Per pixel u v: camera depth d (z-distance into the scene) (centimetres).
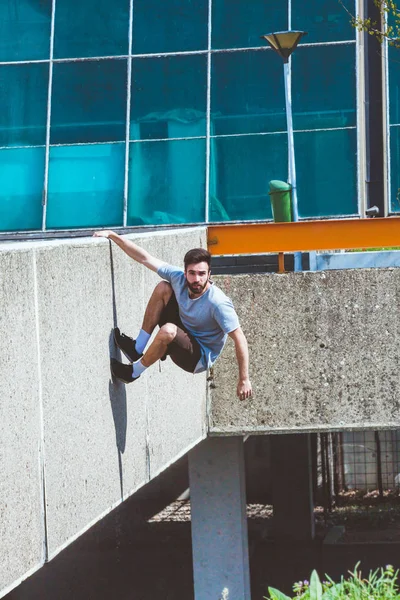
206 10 2588
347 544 2408
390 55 2564
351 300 1353
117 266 975
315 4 2559
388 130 2575
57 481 771
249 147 2564
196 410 1315
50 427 760
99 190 2597
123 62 2603
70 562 2517
